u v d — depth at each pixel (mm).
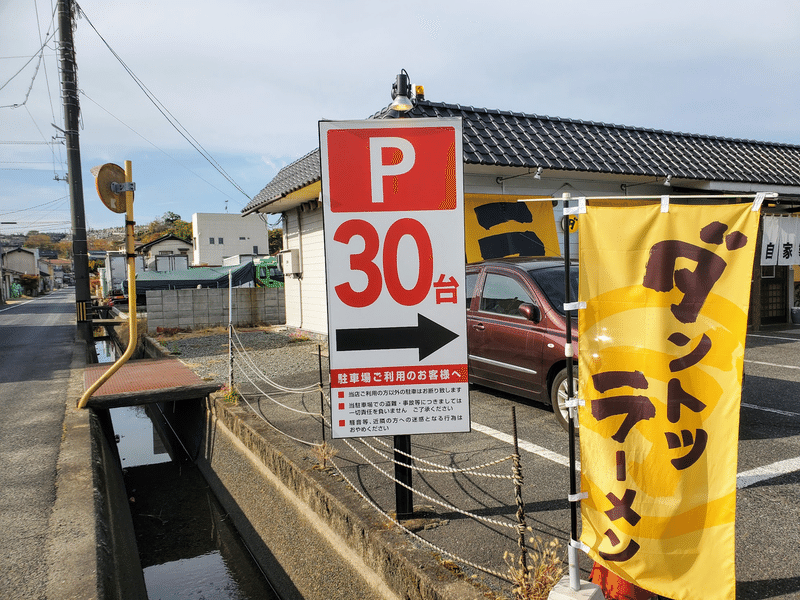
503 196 9539
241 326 16938
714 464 2305
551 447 4785
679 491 2344
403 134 3184
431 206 3217
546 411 5934
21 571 3225
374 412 3262
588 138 10656
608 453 2461
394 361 3252
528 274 5785
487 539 3248
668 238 2334
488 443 4969
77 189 16250
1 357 13023
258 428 5727
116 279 36406
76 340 15953
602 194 10695
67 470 4965
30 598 2945
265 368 9430
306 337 12969
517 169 9266
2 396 8359
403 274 3232
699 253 2307
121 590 3494
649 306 2371
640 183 10969
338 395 3254
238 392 7277
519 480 2609
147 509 6910
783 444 4594
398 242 3217
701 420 2318
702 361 2314
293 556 4582
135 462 8852
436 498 3871
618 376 2436
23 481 4707
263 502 5363
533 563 2949
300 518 4445
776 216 8555
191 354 11609
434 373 3266
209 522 6500
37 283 71438
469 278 6613
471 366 6441
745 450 4500
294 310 14602
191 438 8539
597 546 2482
